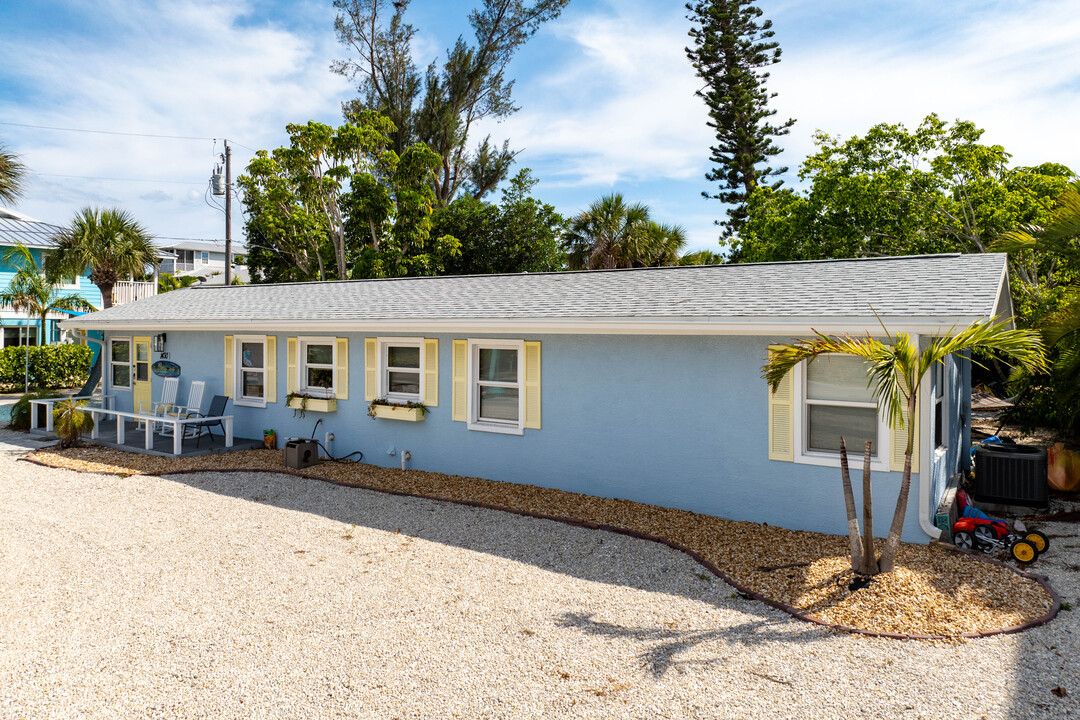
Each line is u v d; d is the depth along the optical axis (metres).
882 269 8.46
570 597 5.66
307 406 11.69
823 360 7.34
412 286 13.05
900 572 5.90
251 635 4.91
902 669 4.37
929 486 6.77
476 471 10.02
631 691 4.12
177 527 7.72
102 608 5.41
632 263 24.52
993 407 13.13
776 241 23.22
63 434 12.52
